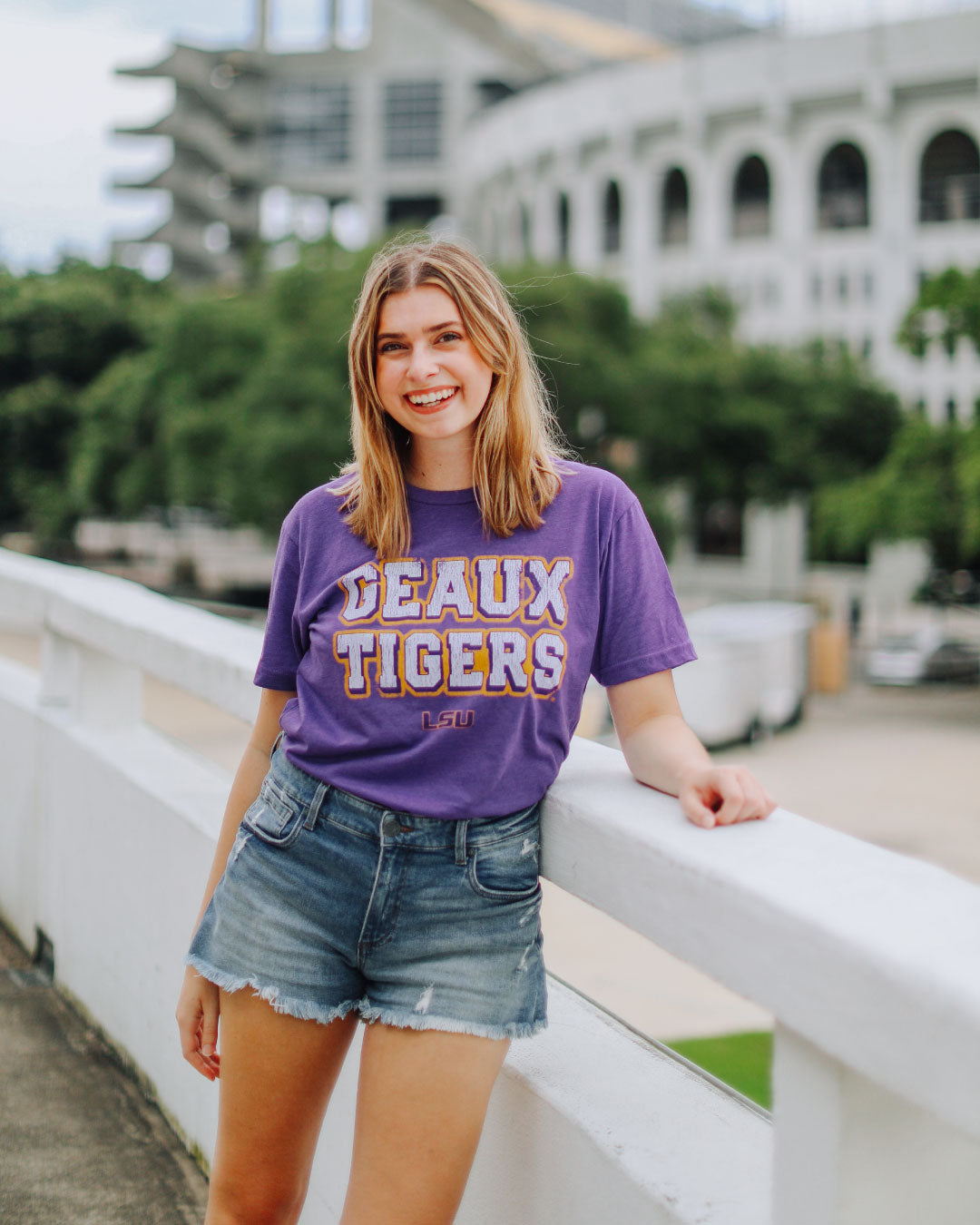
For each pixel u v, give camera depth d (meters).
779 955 1.16
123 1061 2.86
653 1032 5.83
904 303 49.84
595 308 30.48
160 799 2.62
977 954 1.04
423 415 1.53
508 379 1.53
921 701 25.33
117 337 36.09
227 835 1.74
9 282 36.47
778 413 33.59
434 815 1.49
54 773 3.25
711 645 19.02
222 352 29.02
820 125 50.50
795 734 21.05
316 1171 2.06
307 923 1.55
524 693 1.49
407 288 1.52
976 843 12.95
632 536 1.56
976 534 24.67
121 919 2.85
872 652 28.45
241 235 77.75
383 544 1.55
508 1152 1.61
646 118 53.28
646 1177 1.36
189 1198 2.36
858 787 16.39
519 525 1.55
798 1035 1.17
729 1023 6.06
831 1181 1.14
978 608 36.50
